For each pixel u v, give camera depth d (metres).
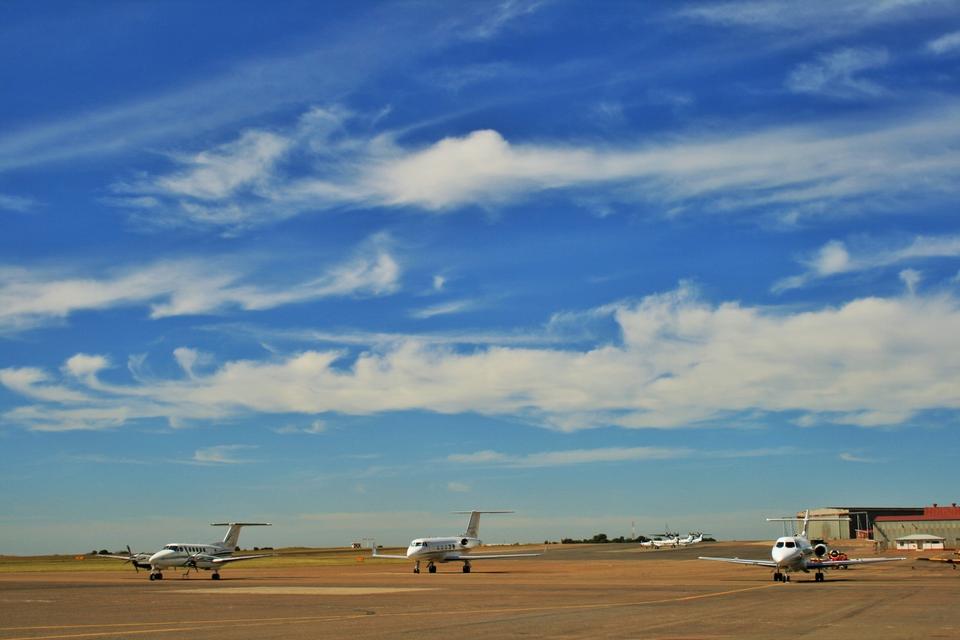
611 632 33.50
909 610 43.16
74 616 43.59
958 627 34.72
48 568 156.00
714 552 185.62
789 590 62.31
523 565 140.50
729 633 32.78
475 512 118.31
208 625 38.00
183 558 95.62
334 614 43.62
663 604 49.12
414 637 32.09
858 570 98.38
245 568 138.12
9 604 53.66
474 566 137.50
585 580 83.50
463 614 42.97
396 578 93.06
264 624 38.22
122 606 51.06
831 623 36.53
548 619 39.62
